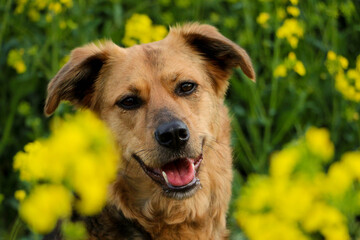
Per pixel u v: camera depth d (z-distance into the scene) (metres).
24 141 6.64
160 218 4.21
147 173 4.04
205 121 4.22
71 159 2.82
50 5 6.13
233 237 5.07
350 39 7.11
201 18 7.18
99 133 2.98
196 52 4.54
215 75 4.60
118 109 4.17
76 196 3.95
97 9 7.09
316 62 6.68
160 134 3.81
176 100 4.11
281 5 6.79
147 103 4.08
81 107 4.53
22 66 6.06
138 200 4.20
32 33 6.77
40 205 2.79
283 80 6.58
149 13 7.35
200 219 4.26
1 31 6.42
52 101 4.15
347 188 2.84
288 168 2.80
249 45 6.86
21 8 6.44
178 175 3.93
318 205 2.88
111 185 4.14
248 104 6.73
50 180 3.12
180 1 7.23
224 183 4.39
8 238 5.95
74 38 6.68
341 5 6.64
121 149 4.19
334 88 6.43
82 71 4.33
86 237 4.08
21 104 6.32
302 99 6.14
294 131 6.72
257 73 6.72
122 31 6.87
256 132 6.27
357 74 5.91
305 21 6.87
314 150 2.79
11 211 6.46
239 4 6.81
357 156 2.89
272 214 2.91
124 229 4.18
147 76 4.12
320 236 4.94
